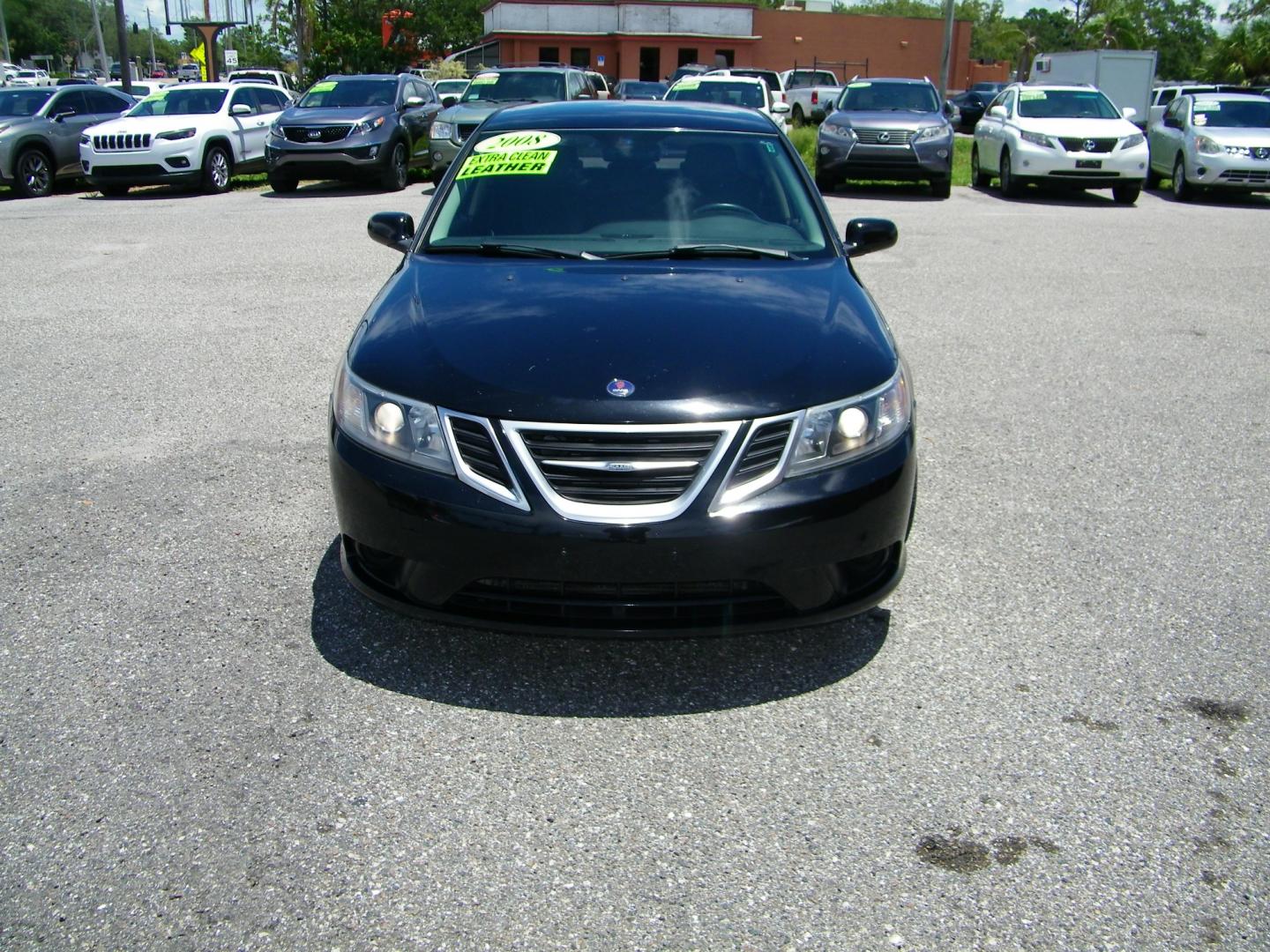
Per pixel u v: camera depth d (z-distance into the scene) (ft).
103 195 55.67
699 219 15.01
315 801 9.66
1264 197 59.72
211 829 9.27
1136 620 12.96
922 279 33.32
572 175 15.65
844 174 55.11
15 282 31.45
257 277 32.14
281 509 15.76
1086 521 15.76
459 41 159.12
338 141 53.26
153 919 8.30
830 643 12.40
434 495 10.66
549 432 10.41
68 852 8.98
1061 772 10.16
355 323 26.61
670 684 11.57
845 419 10.96
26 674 11.50
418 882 8.73
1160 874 8.89
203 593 13.26
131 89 90.63
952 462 18.08
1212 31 290.35
